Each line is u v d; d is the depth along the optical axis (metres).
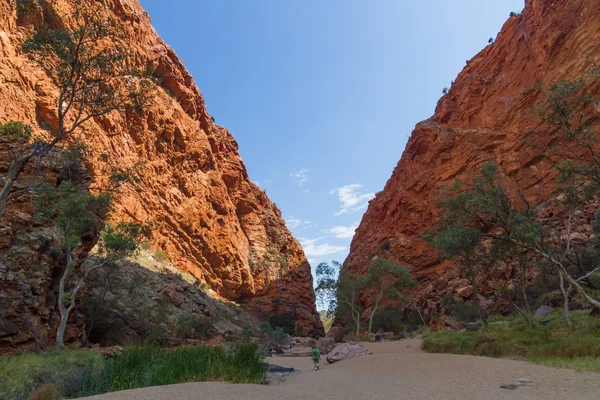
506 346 17.83
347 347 27.55
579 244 35.94
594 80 47.41
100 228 23.23
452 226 25.05
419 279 70.44
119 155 51.97
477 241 23.61
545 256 18.34
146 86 16.05
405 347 30.30
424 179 78.19
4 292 15.16
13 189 19.52
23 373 11.24
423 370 15.29
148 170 57.38
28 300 16.08
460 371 13.93
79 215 19.75
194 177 69.38
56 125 42.72
